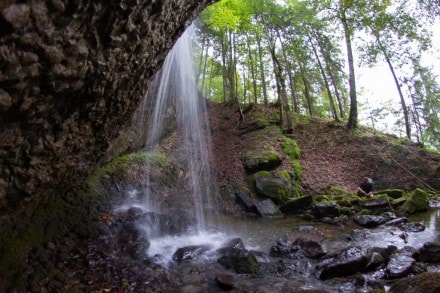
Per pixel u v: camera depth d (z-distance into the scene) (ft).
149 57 15.11
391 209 30.78
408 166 40.75
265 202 33.71
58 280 14.08
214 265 17.76
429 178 38.91
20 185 11.61
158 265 17.26
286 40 56.85
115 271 15.74
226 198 35.68
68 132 12.66
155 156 34.96
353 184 39.83
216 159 42.70
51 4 7.12
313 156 45.11
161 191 31.42
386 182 39.68
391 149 43.73
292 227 27.50
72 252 16.60
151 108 37.73
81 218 19.90
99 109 13.73
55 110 10.52
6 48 6.66
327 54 62.03
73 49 8.79
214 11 44.83
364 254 17.08
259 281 15.96
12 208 12.96
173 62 44.73
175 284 15.42
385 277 15.29
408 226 24.98
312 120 54.39
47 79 8.54
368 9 37.55
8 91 7.47
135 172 30.76
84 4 8.13
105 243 18.51
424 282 12.28
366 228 26.27
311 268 17.57
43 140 11.21
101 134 16.58
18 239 15.01
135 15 10.76
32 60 7.50
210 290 14.93
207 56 70.38
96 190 24.38
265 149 43.88
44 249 15.72
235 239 21.02
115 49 10.97
